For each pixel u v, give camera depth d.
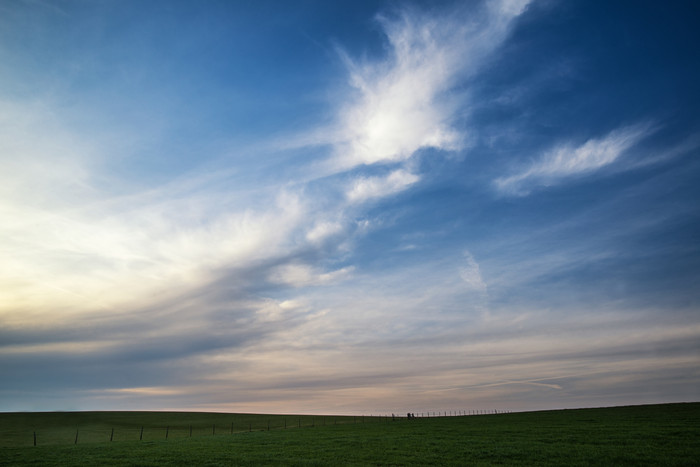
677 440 41.69
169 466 34.06
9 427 110.00
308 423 124.06
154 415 148.00
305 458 37.72
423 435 57.91
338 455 39.38
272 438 61.06
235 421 132.38
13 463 37.84
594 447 39.12
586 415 85.88
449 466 32.19
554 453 36.50
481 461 33.88
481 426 70.25
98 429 106.44
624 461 31.62
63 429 105.69
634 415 79.12
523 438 49.09
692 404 100.06
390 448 44.03
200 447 49.41
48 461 38.81
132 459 38.78
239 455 40.56
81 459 39.72
